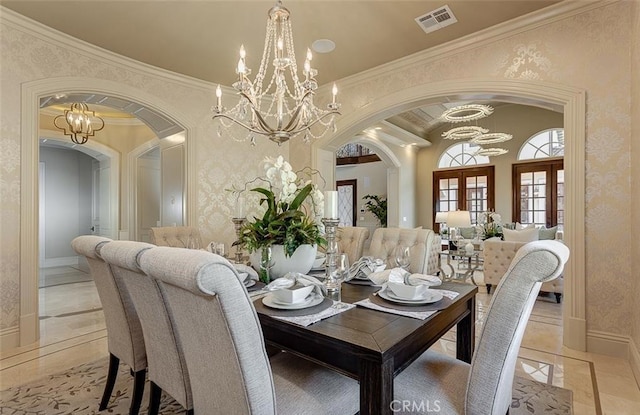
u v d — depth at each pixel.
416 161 9.48
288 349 1.38
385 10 2.80
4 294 2.79
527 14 2.87
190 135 4.16
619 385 2.18
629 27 2.55
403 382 1.34
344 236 2.91
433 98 3.55
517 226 7.52
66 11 2.77
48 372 2.38
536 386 2.17
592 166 2.68
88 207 8.01
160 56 3.55
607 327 2.63
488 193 8.40
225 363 1.05
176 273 0.96
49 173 7.47
